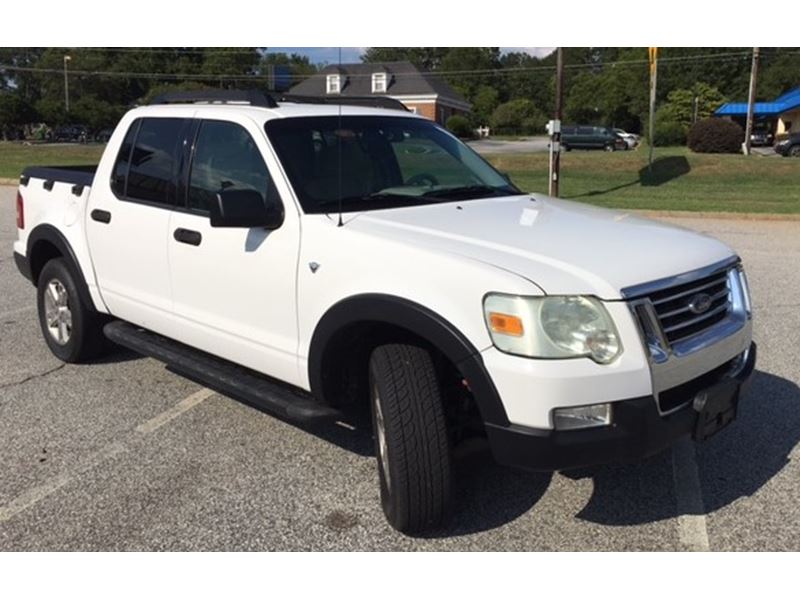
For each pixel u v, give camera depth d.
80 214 5.17
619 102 80.25
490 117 85.06
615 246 3.31
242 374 4.11
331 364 3.57
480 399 2.98
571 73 95.31
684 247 3.44
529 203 4.18
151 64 89.69
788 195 20.75
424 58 100.06
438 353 3.35
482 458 3.45
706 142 35.44
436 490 3.19
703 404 3.12
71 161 34.34
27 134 83.50
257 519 3.50
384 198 3.98
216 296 4.10
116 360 5.74
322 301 3.50
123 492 3.74
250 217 3.56
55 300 5.61
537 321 2.86
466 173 4.55
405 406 3.16
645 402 2.93
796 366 5.54
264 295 3.81
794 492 3.70
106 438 4.37
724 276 3.50
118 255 4.81
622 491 3.74
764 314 7.11
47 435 4.41
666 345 3.03
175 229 4.29
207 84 87.06
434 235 3.38
